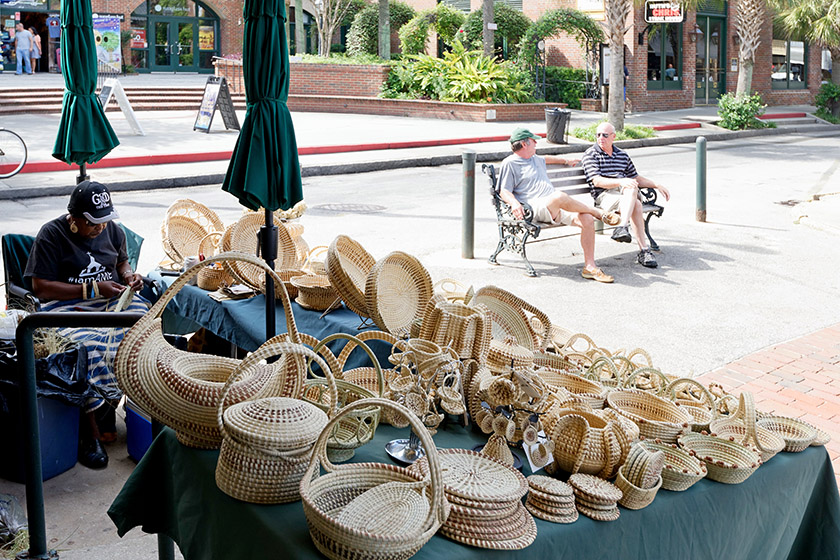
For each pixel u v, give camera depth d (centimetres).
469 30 2905
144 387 253
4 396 391
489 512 220
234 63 2673
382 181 1496
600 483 249
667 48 2897
